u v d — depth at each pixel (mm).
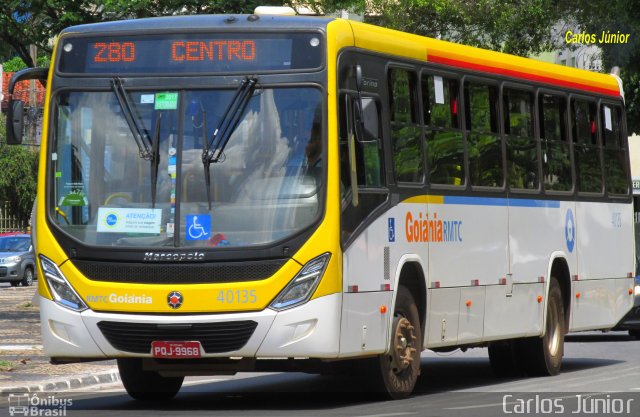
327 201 17062
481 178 21516
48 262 17516
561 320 24219
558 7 55656
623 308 26891
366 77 18344
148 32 17781
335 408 17703
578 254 24875
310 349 16875
